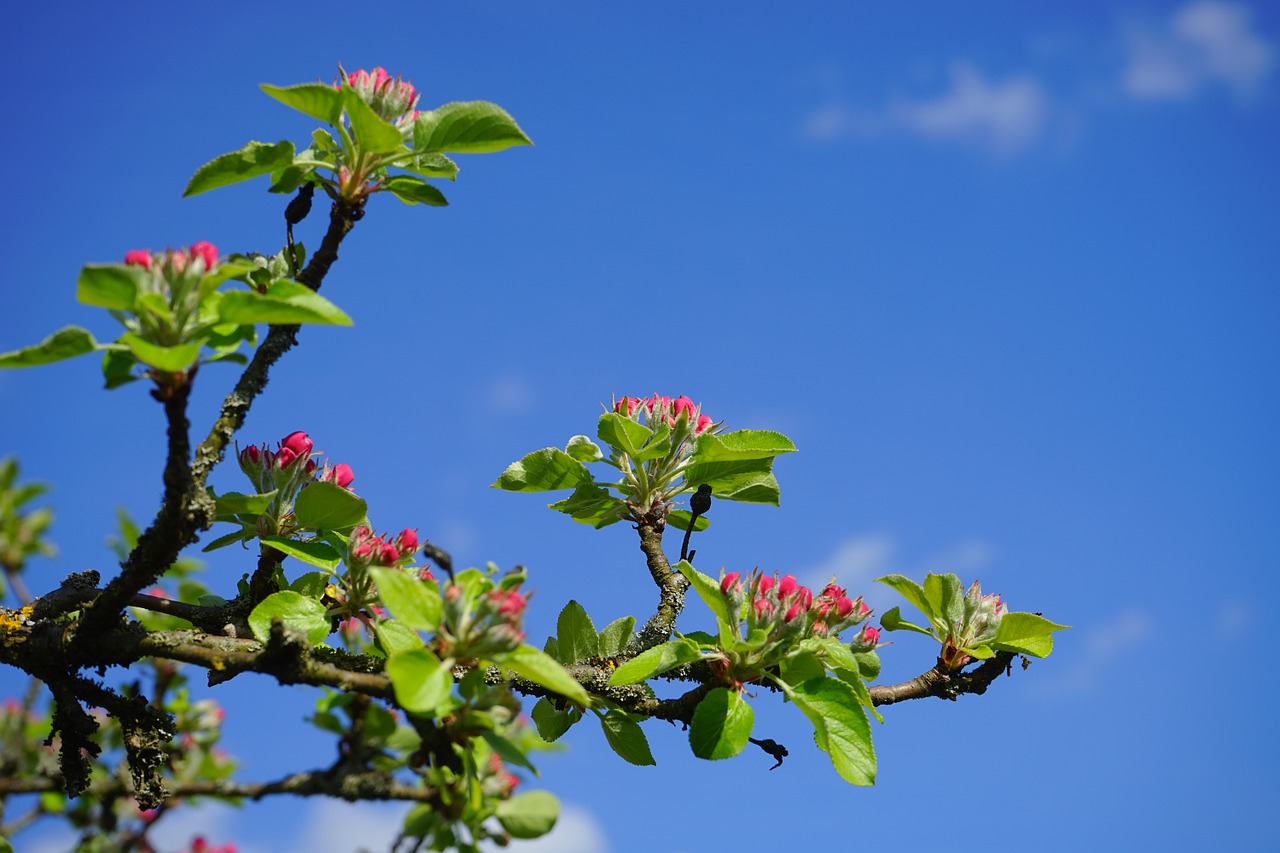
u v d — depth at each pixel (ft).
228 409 12.23
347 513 14.20
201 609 14.42
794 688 13.66
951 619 16.70
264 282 13.73
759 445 16.44
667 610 15.67
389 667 10.25
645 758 14.71
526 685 14.42
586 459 16.83
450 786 11.18
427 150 13.29
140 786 13.73
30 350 10.72
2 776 20.47
